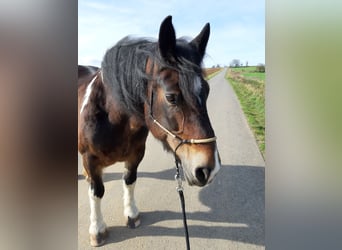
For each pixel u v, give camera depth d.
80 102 2.38
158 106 1.76
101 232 2.39
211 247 2.29
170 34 1.63
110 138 2.17
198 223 2.60
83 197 3.07
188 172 1.67
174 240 2.39
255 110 5.36
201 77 1.65
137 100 1.95
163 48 1.64
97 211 2.42
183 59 1.63
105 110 2.14
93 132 2.15
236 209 2.79
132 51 1.93
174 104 1.64
